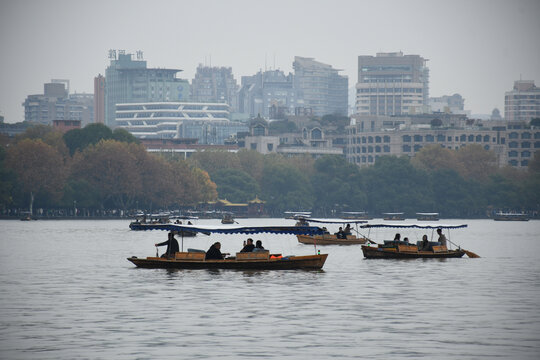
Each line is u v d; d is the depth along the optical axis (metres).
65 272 134.88
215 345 73.81
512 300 100.94
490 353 71.12
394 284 117.00
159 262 137.62
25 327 82.12
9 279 124.06
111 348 72.69
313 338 76.81
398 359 69.00
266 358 69.12
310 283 117.25
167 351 71.56
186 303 97.19
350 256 171.12
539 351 72.00
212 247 138.75
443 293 107.38
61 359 68.88
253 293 105.94
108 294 105.25
